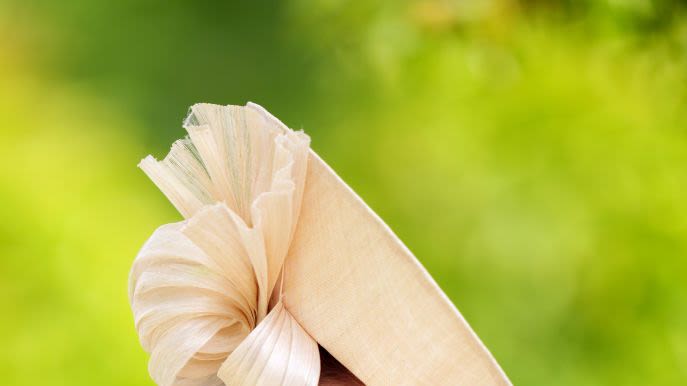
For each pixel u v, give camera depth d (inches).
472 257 96.3
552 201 89.3
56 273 104.1
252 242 34.7
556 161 89.3
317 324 35.1
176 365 35.4
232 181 36.1
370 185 115.3
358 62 86.6
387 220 111.0
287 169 34.3
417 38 71.7
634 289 87.3
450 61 79.8
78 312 101.0
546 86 87.7
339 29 87.4
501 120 91.7
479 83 88.4
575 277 89.3
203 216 35.1
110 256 108.4
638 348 87.7
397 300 34.2
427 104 103.3
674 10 65.2
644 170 84.9
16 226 107.4
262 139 35.8
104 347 98.5
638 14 65.4
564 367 90.6
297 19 105.3
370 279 34.4
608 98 85.3
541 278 91.0
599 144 86.7
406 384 34.3
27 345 98.5
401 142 111.0
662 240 85.7
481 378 33.9
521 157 91.0
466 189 97.0
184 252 35.8
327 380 36.0
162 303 35.9
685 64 66.2
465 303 97.0
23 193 111.6
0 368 96.7
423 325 34.1
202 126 35.8
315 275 35.1
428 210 105.2
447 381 34.1
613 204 86.7
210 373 36.5
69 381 96.5
